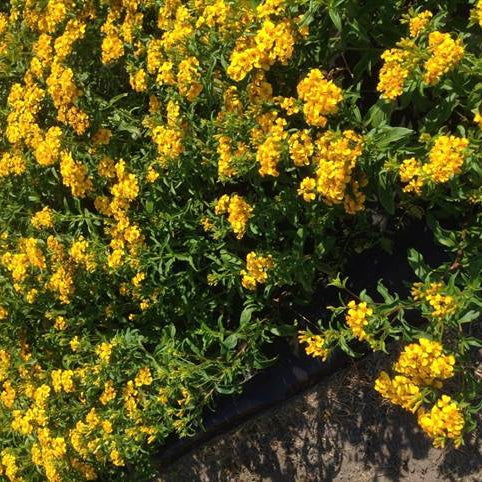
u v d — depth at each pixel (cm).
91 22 90
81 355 93
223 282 81
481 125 59
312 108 64
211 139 76
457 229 75
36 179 94
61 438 88
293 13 68
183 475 101
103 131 85
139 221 85
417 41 65
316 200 74
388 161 65
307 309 87
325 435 89
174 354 81
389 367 83
